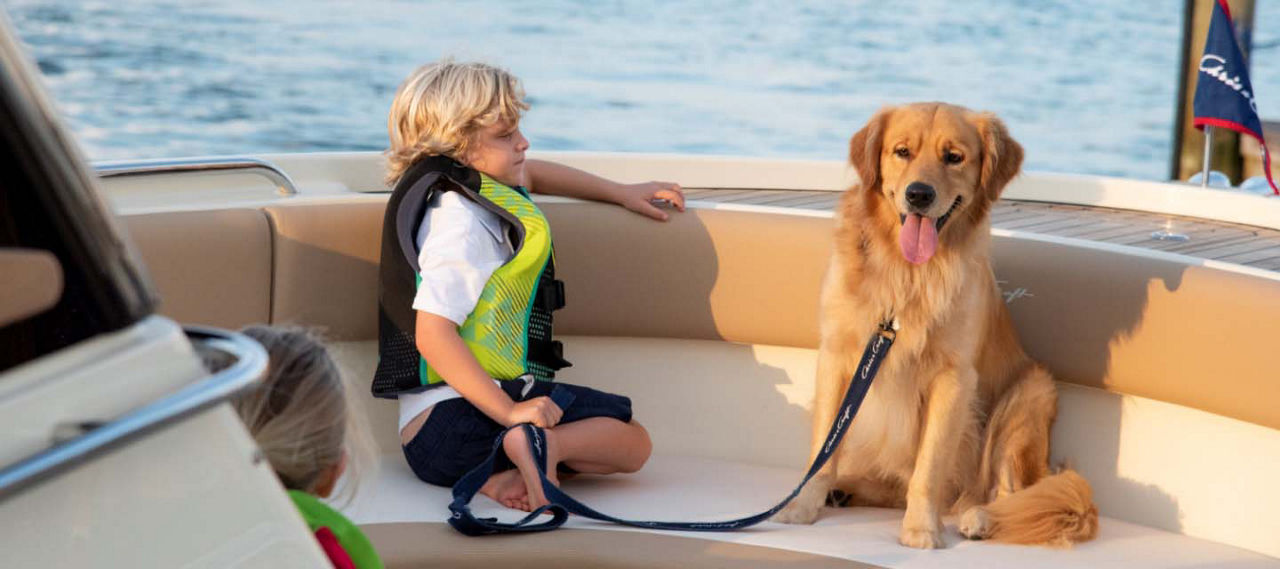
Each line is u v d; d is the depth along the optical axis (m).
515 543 2.86
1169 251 3.67
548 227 3.37
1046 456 3.36
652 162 4.79
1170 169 9.16
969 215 3.33
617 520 3.04
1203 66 4.50
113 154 12.52
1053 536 3.06
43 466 1.07
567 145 14.02
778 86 16.44
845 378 3.41
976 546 3.06
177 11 17.83
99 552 1.18
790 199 4.49
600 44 18.00
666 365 3.87
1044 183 4.68
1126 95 16.23
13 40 1.19
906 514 3.13
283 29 17.52
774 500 3.42
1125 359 3.27
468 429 3.23
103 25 16.78
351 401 1.97
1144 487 3.36
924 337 3.22
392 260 3.29
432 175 3.29
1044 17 19.91
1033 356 3.50
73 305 1.21
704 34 18.75
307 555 1.40
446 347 3.15
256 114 14.12
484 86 3.31
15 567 1.12
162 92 14.46
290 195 3.81
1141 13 20.03
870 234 3.35
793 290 3.63
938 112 3.30
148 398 1.23
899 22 19.59
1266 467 3.14
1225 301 3.08
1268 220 4.16
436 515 3.10
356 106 14.68
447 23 18.55
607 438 3.34
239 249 3.35
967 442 3.41
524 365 3.36
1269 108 13.73
